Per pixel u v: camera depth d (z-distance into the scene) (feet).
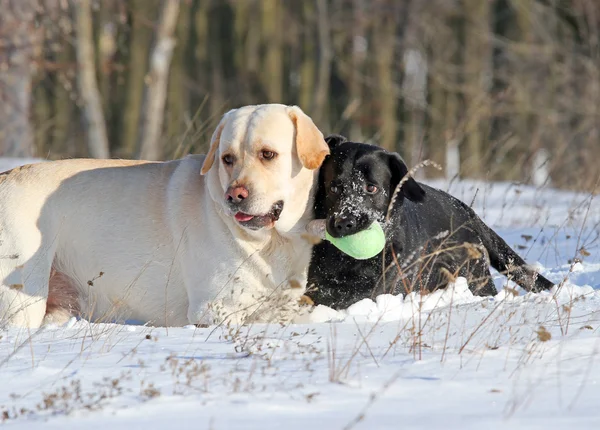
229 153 30.94
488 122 132.26
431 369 23.93
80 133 141.90
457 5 155.84
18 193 33.88
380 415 19.81
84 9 102.01
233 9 160.66
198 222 33.09
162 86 103.09
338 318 31.81
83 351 26.73
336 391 21.84
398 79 169.27
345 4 176.45
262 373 23.27
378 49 162.91
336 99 173.37
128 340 28.25
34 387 23.06
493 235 40.37
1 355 26.61
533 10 142.10
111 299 34.76
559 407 20.36
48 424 19.81
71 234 34.40
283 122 31.17
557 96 131.95
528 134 135.03
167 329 30.07
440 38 157.07
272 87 157.58
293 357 25.34
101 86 142.41
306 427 18.83
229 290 32.40
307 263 32.94
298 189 31.91
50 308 35.24
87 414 20.38
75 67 102.99
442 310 31.32
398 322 29.99
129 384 22.84
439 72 142.92
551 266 43.73
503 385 22.31
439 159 104.47
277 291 32.58
